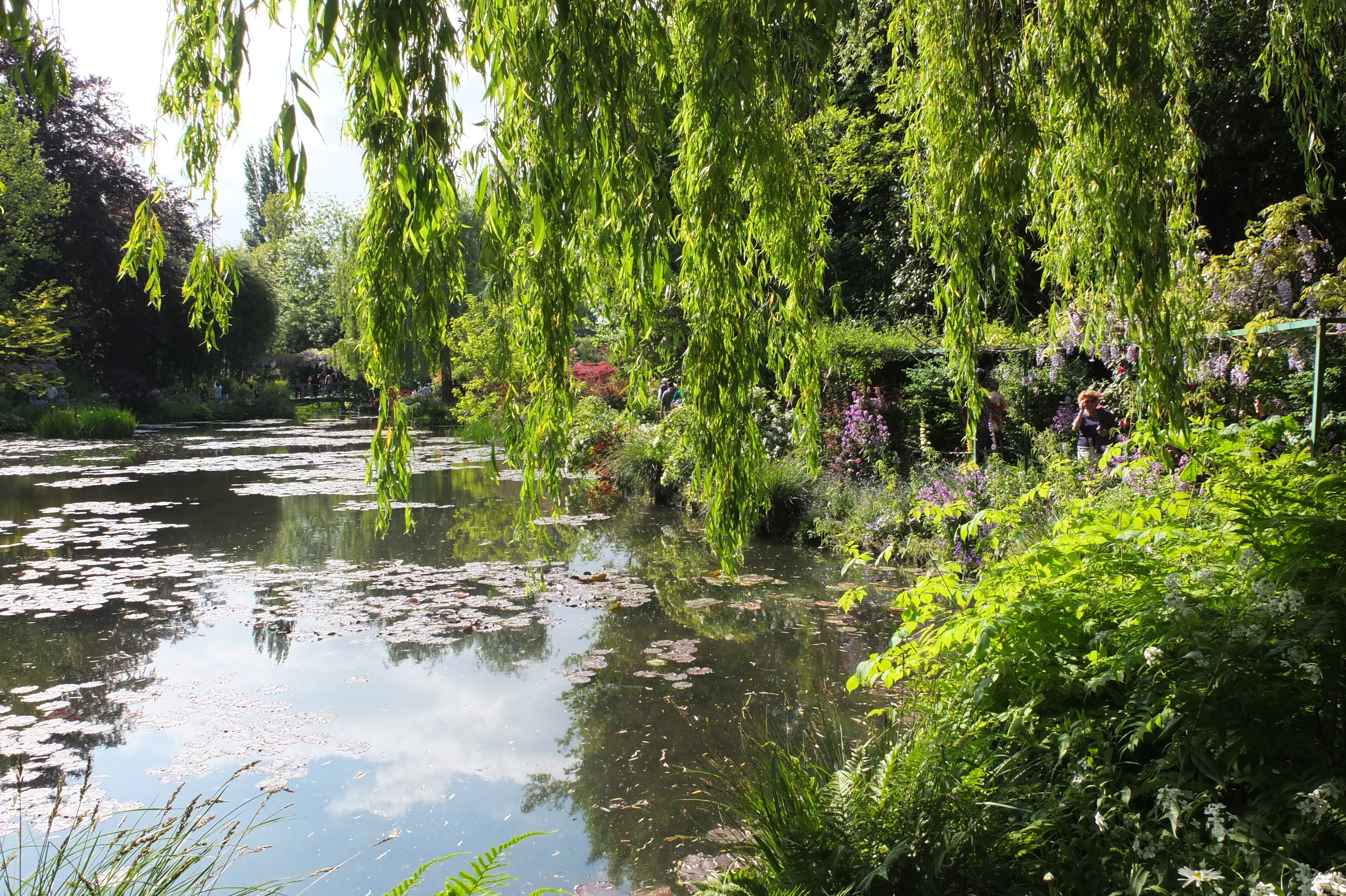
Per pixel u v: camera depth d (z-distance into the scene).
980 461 8.66
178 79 2.13
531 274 2.24
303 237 40.28
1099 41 2.56
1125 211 2.52
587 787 3.40
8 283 22.47
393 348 2.10
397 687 4.56
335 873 2.81
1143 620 2.21
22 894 2.10
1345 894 1.46
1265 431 2.55
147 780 3.49
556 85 2.12
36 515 10.42
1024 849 2.06
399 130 1.93
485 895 2.00
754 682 4.55
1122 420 7.16
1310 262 6.84
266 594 6.58
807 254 2.78
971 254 2.68
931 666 2.83
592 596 6.43
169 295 28.67
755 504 2.73
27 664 4.95
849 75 9.11
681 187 2.54
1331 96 3.36
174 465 16.19
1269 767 1.85
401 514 10.59
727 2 2.32
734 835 2.79
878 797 2.31
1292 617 1.93
